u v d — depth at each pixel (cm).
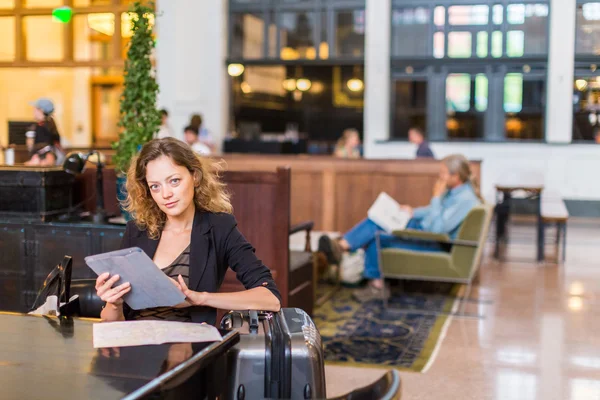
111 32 1186
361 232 623
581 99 1137
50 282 268
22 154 703
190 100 1190
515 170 1080
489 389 385
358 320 535
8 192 450
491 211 564
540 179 1030
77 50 1196
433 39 1162
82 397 165
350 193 797
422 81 1173
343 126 1336
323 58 1194
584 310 566
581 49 1131
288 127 1341
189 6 1178
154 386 166
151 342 200
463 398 371
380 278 628
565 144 1128
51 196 455
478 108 1161
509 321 532
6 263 452
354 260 629
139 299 221
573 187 1135
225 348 202
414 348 463
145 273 213
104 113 1430
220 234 250
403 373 412
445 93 1167
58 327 222
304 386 216
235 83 1234
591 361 435
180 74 1190
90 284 291
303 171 809
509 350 458
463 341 479
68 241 441
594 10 1119
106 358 189
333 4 1186
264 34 1202
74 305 277
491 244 924
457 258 546
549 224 806
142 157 243
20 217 451
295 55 1207
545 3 1124
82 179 514
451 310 567
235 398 216
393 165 782
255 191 462
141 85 457
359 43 1191
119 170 470
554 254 838
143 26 458
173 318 242
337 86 1330
